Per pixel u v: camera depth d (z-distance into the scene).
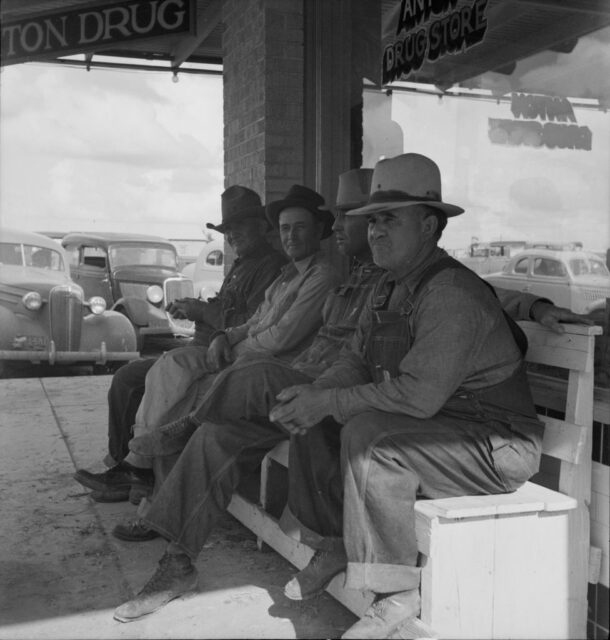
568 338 2.58
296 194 3.64
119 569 3.07
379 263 2.65
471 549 2.37
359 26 5.13
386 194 2.60
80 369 8.66
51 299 7.91
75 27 5.04
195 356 3.52
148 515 2.75
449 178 4.74
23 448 4.85
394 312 2.59
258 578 2.97
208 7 6.56
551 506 2.41
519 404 2.52
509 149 4.36
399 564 2.35
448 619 2.36
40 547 3.28
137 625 2.62
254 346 3.51
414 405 2.40
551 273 3.91
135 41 5.23
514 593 2.43
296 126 5.25
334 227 3.53
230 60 5.92
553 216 4.00
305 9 5.22
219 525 3.52
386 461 2.35
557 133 4.09
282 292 3.64
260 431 2.86
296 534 2.79
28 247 8.42
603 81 3.88
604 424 2.74
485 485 2.48
